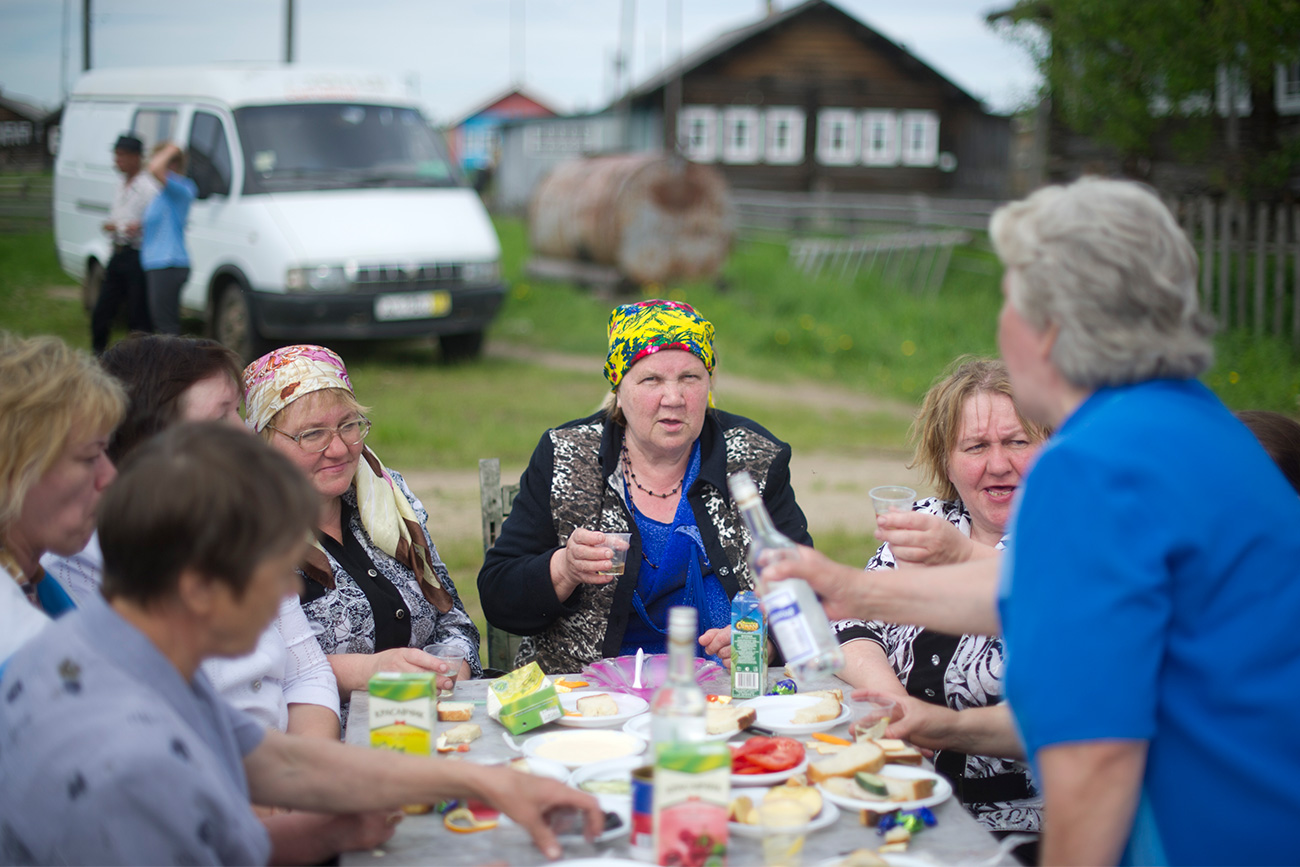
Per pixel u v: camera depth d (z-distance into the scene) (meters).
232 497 1.40
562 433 3.08
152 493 1.40
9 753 1.42
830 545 5.78
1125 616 1.40
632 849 1.70
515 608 2.90
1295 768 1.45
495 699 2.20
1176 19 10.53
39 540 1.82
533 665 2.25
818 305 14.41
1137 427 1.48
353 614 2.77
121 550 1.42
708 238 16.14
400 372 11.04
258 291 9.63
